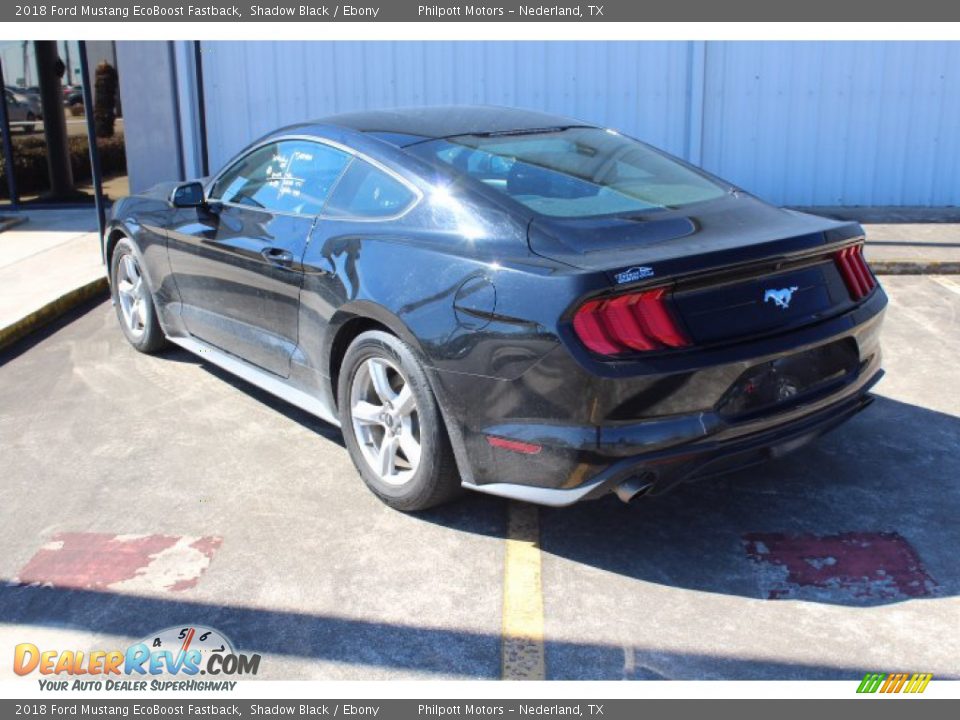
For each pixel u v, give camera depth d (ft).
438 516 12.37
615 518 12.22
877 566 10.93
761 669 9.25
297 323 13.71
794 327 10.85
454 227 11.59
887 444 14.24
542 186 12.09
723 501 12.58
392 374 12.27
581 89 32.22
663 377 9.93
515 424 10.48
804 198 32.53
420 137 13.32
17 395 17.11
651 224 11.32
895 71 31.07
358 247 12.41
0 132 36.17
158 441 14.92
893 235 27.55
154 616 10.28
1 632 10.06
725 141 32.22
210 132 33.58
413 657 9.56
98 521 12.35
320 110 33.17
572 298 9.80
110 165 39.70
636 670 9.30
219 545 11.70
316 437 15.03
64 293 22.71
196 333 16.99
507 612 10.25
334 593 10.66
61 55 37.04
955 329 19.86
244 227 14.99
